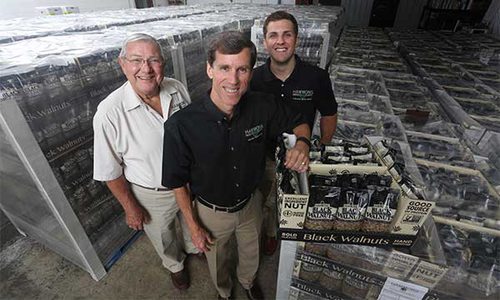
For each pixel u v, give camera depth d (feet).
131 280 5.88
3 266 6.06
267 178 5.46
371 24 24.54
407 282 3.47
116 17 9.53
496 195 4.20
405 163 4.61
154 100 4.40
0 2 9.36
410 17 23.68
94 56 4.62
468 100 7.64
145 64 3.72
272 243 6.26
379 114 6.46
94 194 5.23
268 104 3.66
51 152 4.28
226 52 2.76
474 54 11.98
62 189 4.56
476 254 3.47
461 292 3.55
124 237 6.32
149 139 4.21
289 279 4.02
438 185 4.36
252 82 5.24
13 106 3.55
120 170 4.35
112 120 3.90
